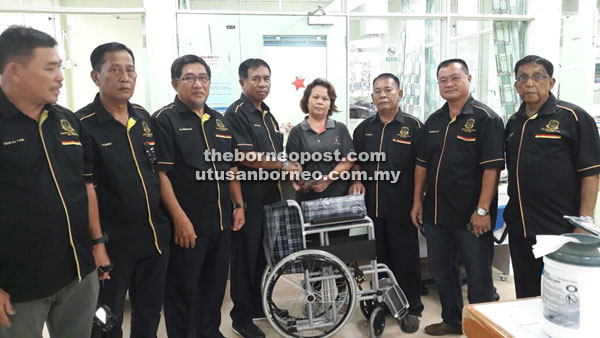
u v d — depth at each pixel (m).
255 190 2.33
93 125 1.68
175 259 2.07
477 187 2.16
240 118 2.27
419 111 3.67
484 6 3.49
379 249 2.62
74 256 1.37
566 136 1.81
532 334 0.90
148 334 1.95
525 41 3.43
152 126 1.91
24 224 1.25
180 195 2.01
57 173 1.32
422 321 2.64
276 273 2.21
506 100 3.47
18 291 1.26
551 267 0.85
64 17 3.98
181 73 1.96
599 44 3.21
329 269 2.32
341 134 2.61
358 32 3.33
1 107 1.23
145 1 2.79
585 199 1.83
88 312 1.48
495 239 2.52
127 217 1.75
